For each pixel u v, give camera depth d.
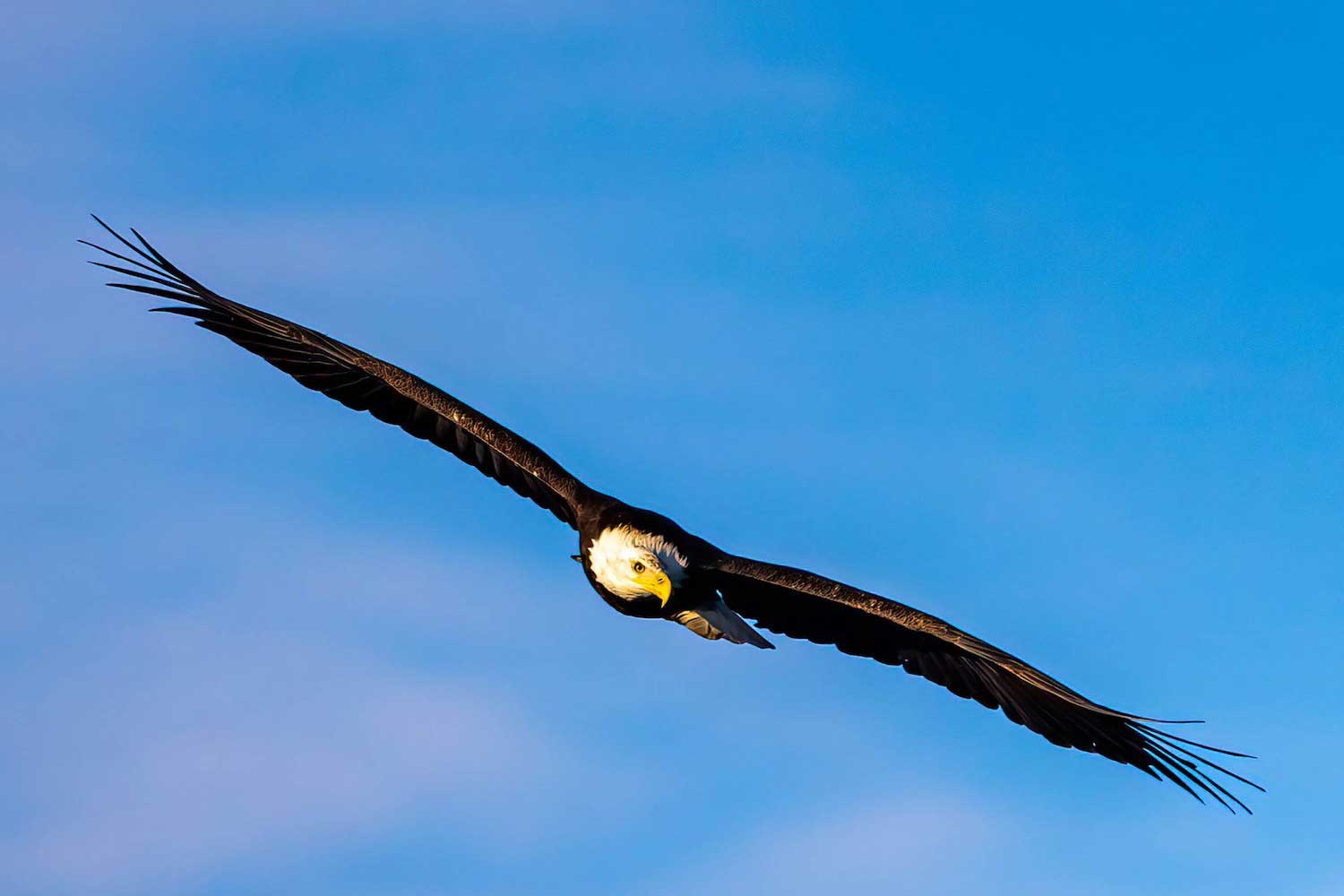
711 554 14.41
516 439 14.54
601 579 14.30
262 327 14.69
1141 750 13.90
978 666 14.51
